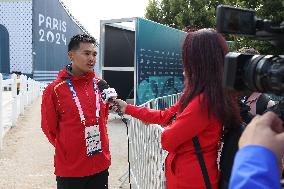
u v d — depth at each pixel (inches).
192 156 83.1
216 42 80.4
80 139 124.0
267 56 38.3
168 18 1030.4
